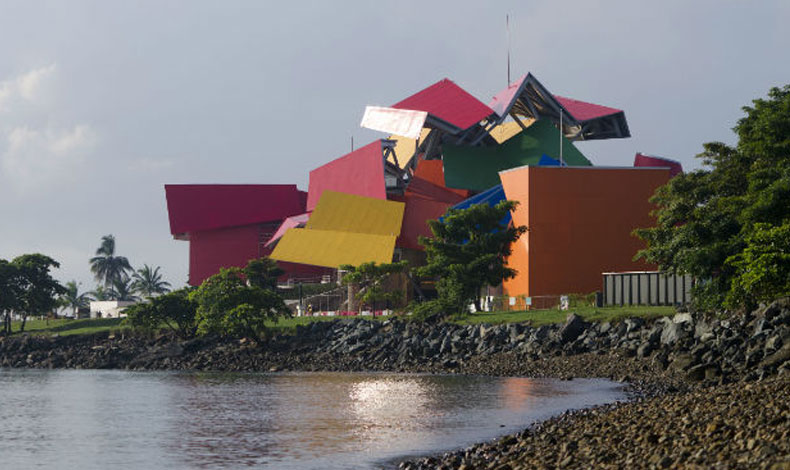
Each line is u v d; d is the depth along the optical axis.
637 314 64.38
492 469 21.41
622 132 145.12
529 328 70.06
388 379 59.84
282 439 32.28
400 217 125.25
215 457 28.83
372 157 135.62
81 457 29.73
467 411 38.41
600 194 98.38
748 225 49.78
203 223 156.38
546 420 32.09
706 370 43.22
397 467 25.47
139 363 86.88
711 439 19.62
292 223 141.50
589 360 59.16
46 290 118.94
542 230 97.06
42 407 47.22
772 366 38.84
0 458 29.69
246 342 89.00
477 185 133.00
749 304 50.88
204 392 54.03
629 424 25.16
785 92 59.06
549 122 135.75
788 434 17.81
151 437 34.38
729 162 58.91
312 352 81.94
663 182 99.38
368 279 104.38
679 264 55.78
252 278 123.38
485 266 84.25
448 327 77.69
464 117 131.12
